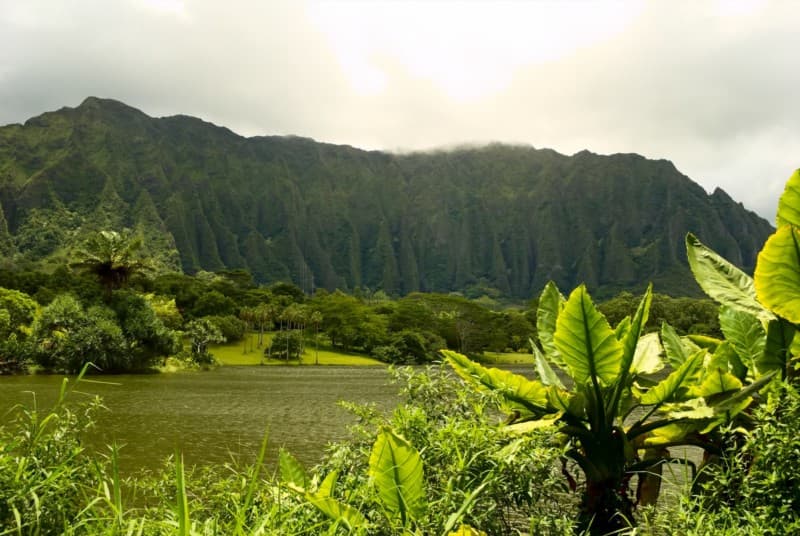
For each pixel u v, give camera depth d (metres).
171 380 60.56
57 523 3.21
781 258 4.95
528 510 3.95
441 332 136.50
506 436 4.40
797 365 5.27
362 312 132.75
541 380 6.76
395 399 43.81
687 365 5.37
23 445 3.55
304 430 29.25
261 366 99.06
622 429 5.40
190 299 124.12
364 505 3.64
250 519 3.70
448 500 3.28
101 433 25.53
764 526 3.30
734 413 5.11
